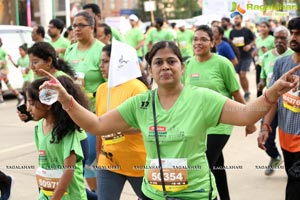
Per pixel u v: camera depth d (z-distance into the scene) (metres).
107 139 4.21
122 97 4.29
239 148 7.74
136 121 3.17
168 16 41.31
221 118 2.99
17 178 6.54
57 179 3.70
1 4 25.95
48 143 3.69
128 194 5.87
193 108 2.99
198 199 3.03
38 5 27.58
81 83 5.50
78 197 3.80
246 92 12.10
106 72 4.64
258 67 10.56
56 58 4.88
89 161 5.01
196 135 2.98
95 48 5.57
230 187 6.04
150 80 4.52
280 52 6.74
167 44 3.05
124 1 47.53
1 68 12.62
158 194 3.08
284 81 2.77
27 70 11.75
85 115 3.10
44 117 3.71
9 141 8.60
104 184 4.33
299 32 4.31
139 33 15.35
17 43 13.79
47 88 3.03
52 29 9.09
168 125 3.00
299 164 4.29
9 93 14.53
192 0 40.44
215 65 5.20
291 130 4.41
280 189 5.93
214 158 4.89
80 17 5.53
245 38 12.12
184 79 5.33
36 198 5.86
